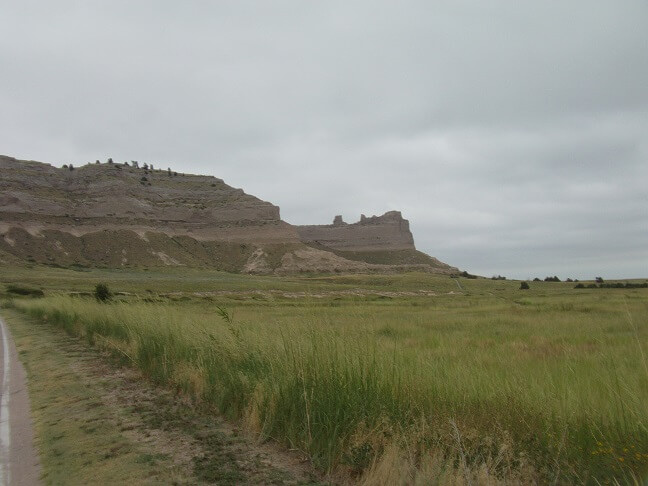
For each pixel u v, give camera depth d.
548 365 8.43
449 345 13.22
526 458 4.30
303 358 6.29
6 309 39.56
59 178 196.75
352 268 189.62
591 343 12.16
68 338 17.28
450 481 4.09
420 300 54.00
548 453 4.45
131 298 17.27
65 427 6.60
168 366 9.35
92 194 191.50
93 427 6.51
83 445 5.80
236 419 6.57
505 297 60.88
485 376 6.69
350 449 4.86
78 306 20.00
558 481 4.06
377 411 5.32
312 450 5.18
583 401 5.25
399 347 9.91
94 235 168.62
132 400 7.96
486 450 4.57
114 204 188.62
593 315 21.94
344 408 5.37
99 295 24.52
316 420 5.40
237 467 4.96
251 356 7.49
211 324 9.69
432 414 5.27
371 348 6.56
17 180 178.50
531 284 135.38
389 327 17.09
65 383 9.55
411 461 4.42
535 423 4.93
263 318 8.87
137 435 6.10
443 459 4.49
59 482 4.75
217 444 5.68
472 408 5.42
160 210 198.25
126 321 13.30
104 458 5.34
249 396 6.61
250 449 5.50
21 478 4.93
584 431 4.70
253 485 4.52
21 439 6.22
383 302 46.97
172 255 173.75
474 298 59.09
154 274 143.88
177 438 5.93
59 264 143.38
